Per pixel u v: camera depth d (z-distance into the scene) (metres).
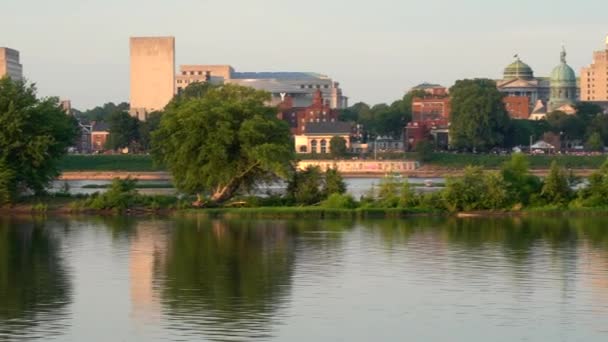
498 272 139.62
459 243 165.75
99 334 109.00
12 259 152.25
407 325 111.88
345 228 186.38
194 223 195.38
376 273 139.12
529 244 164.38
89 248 162.62
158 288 130.25
